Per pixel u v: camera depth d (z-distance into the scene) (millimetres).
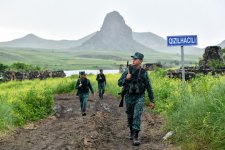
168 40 11250
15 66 74312
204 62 33562
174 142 8375
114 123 12102
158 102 13664
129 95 8664
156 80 21016
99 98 23484
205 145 7297
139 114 8539
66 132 10172
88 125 10953
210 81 12289
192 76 20703
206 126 7332
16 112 13516
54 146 8500
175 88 15164
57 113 15727
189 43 11305
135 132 8562
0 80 47062
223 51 35906
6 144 9180
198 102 8711
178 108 9914
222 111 7375
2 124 11242
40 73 53531
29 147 8664
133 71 8672
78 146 8258
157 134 9562
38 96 15328
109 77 42125
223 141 6906
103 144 8695
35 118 13758
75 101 21406
